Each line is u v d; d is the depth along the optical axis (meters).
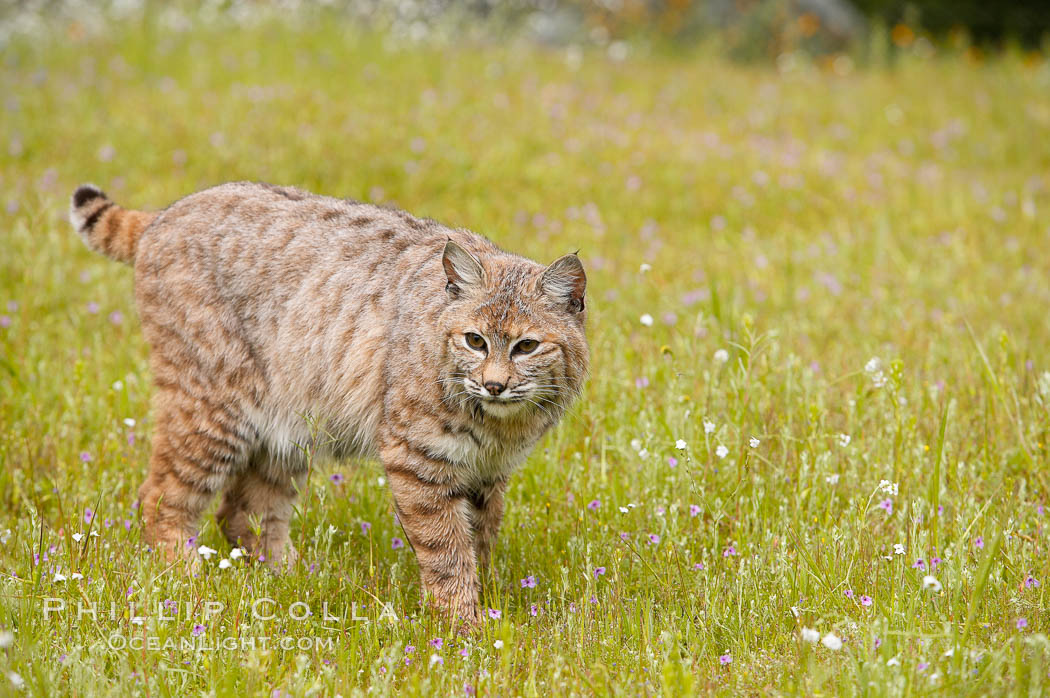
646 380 10.96
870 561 8.35
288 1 28.66
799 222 18.44
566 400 8.43
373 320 8.48
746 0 35.72
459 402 8.00
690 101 25.91
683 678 6.20
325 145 19.39
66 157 18.72
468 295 7.97
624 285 14.73
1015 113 26.22
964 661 6.69
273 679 6.94
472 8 32.47
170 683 6.89
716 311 12.63
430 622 8.03
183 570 8.56
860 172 20.97
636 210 18.53
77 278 14.36
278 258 8.88
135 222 9.62
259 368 8.94
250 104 21.16
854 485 9.48
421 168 18.84
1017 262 16.34
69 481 9.82
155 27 26.11
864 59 34.56
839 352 12.34
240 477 9.82
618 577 8.23
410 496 8.20
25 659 6.68
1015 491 9.67
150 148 18.94
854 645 7.20
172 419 9.21
